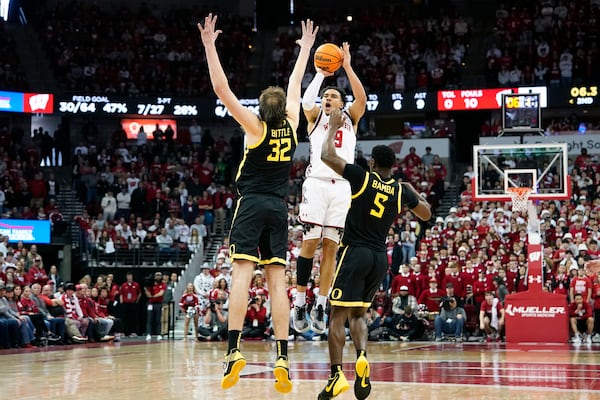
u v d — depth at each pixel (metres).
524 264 22.22
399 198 7.58
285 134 6.91
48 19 38.06
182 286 26.36
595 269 8.74
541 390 8.30
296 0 40.97
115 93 34.47
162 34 38.16
